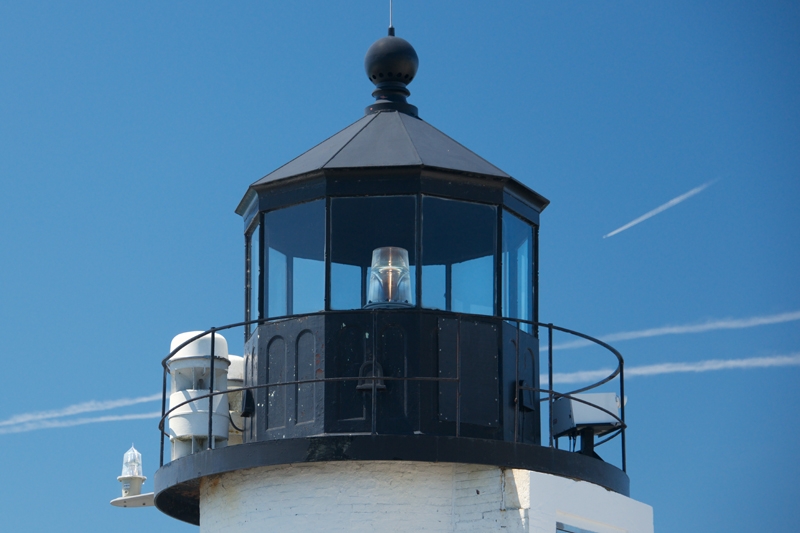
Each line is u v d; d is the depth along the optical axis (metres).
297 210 23.56
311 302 23.09
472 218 23.34
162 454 24.28
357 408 22.41
